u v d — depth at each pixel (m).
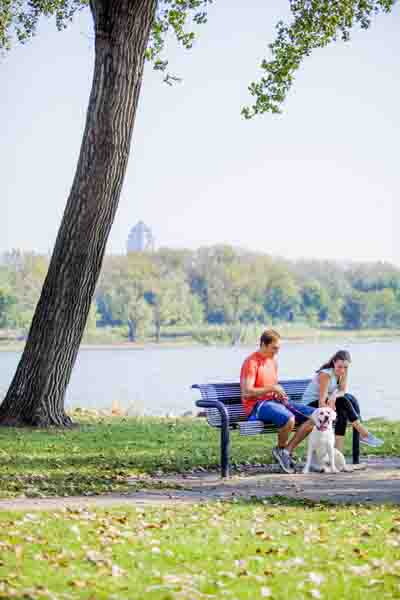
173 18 23.44
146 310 115.12
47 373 17.83
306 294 137.38
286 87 23.81
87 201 17.75
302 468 13.17
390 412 29.02
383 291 142.25
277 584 6.63
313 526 8.75
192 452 14.55
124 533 8.25
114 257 117.12
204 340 121.50
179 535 8.27
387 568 7.08
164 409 31.05
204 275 123.62
